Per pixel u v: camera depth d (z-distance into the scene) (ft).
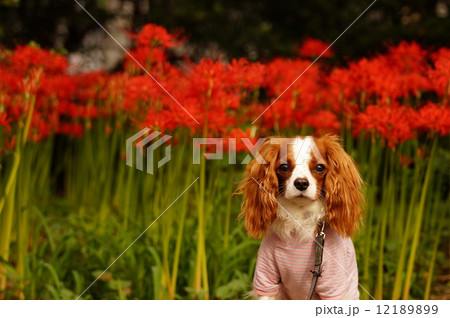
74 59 26.48
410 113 12.97
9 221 13.56
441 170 16.97
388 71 13.91
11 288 13.88
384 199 13.67
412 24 25.88
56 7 25.59
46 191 20.80
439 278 15.89
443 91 12.54
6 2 21.09
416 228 12.94
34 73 13.25
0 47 18.48
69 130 20.47
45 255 17.01
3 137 14.87
